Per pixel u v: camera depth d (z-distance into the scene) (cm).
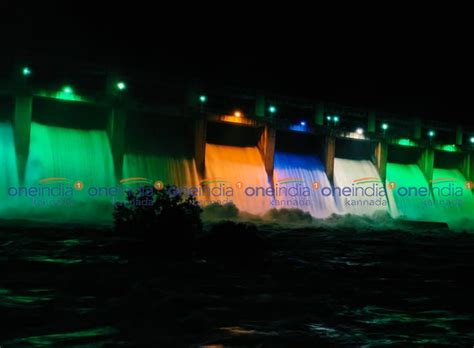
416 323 727
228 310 771
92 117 3991
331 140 4822
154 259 1305
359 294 951
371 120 5169
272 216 3928
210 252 1496
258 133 4609
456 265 1501
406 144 5372
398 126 5750
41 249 1472
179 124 4344
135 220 1725
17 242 1645
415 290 1014
